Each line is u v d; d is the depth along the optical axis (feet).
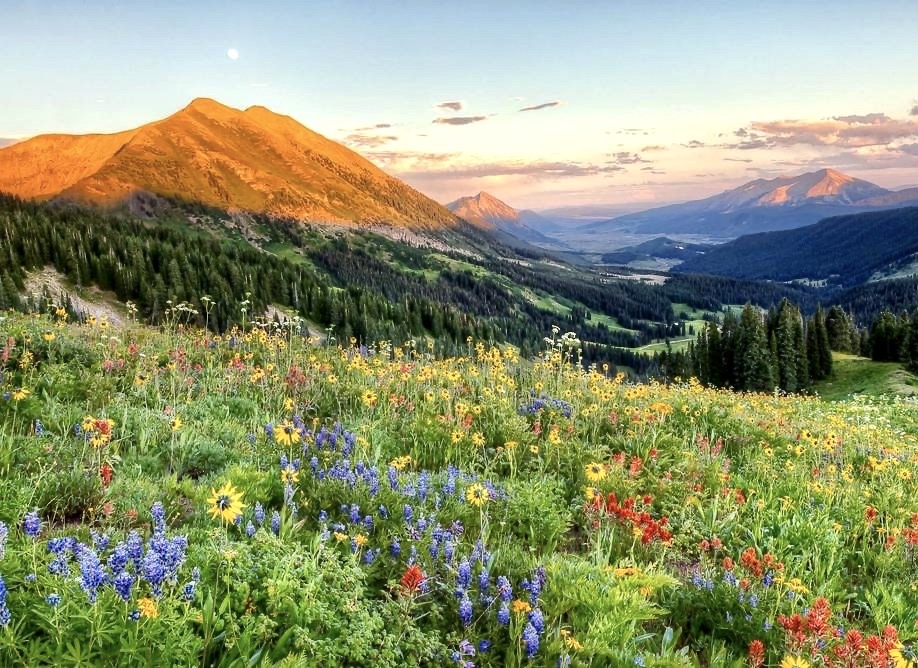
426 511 20.95
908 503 31.19
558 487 25.73
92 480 19.62
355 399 36.50
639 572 18.29
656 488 28.27
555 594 17.30
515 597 16.97
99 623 11.51
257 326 54.75
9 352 32.68
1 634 10.71
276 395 35.99
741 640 17.48
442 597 16.37
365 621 13.79
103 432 21.15
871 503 31.01
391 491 21.94
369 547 18.54
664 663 15.06
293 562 14.96
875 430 54.54
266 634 13.01
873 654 14.33
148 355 40.16
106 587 12.32
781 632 17.11
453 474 24.79
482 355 52.31
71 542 13.17
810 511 27.96
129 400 29.96
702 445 36.42
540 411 37.65
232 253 554.46
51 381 30.73
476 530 21.50
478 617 15.60
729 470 34.42
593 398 43.11
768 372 286.25
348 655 13.14
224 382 37.91
